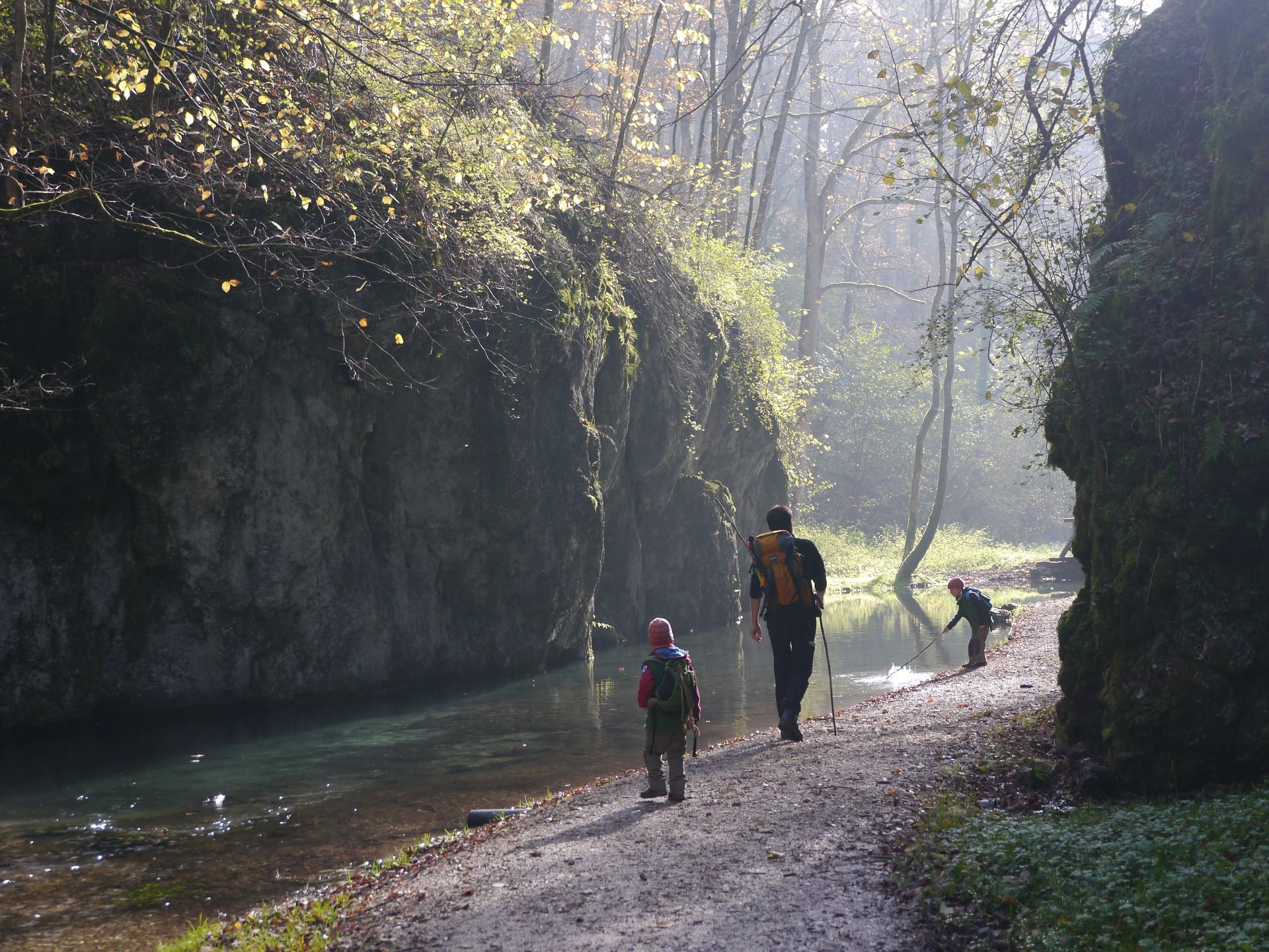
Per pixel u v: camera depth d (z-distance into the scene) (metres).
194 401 13.41
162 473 13.22
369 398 15.35
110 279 12.87
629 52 28.69
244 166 12.77
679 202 25.59
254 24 12.93
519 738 12.36
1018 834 5.79
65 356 12.68
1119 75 8.30
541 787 9.96
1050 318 8.29
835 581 34.28
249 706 14.09
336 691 14.95
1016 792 7.16
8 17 11.89
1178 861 5.11
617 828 6.88
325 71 12.52
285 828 8.70
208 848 8.18
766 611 9.41
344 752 11.64
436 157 13.95
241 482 13.90
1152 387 7.14
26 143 11.80
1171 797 6.41
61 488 12.55
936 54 18.95
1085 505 7.59
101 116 13.09
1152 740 6.57
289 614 14.48
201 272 13.56
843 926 4.91
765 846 6.19
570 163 19.77
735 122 32.75
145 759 11.41
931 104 8.10
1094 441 7.30
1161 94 8.05
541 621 18.11
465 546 16.92
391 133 13.40
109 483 13.08
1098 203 8.55
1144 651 6.71
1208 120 7.50
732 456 27.81
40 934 6.41
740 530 29.05
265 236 13.80
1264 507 6.41
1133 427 7.18
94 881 7.41
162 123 12.58
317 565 14.76
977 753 8.14
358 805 9.43
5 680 12.14
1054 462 8.34
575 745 11.95
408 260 14.95
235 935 5.95
